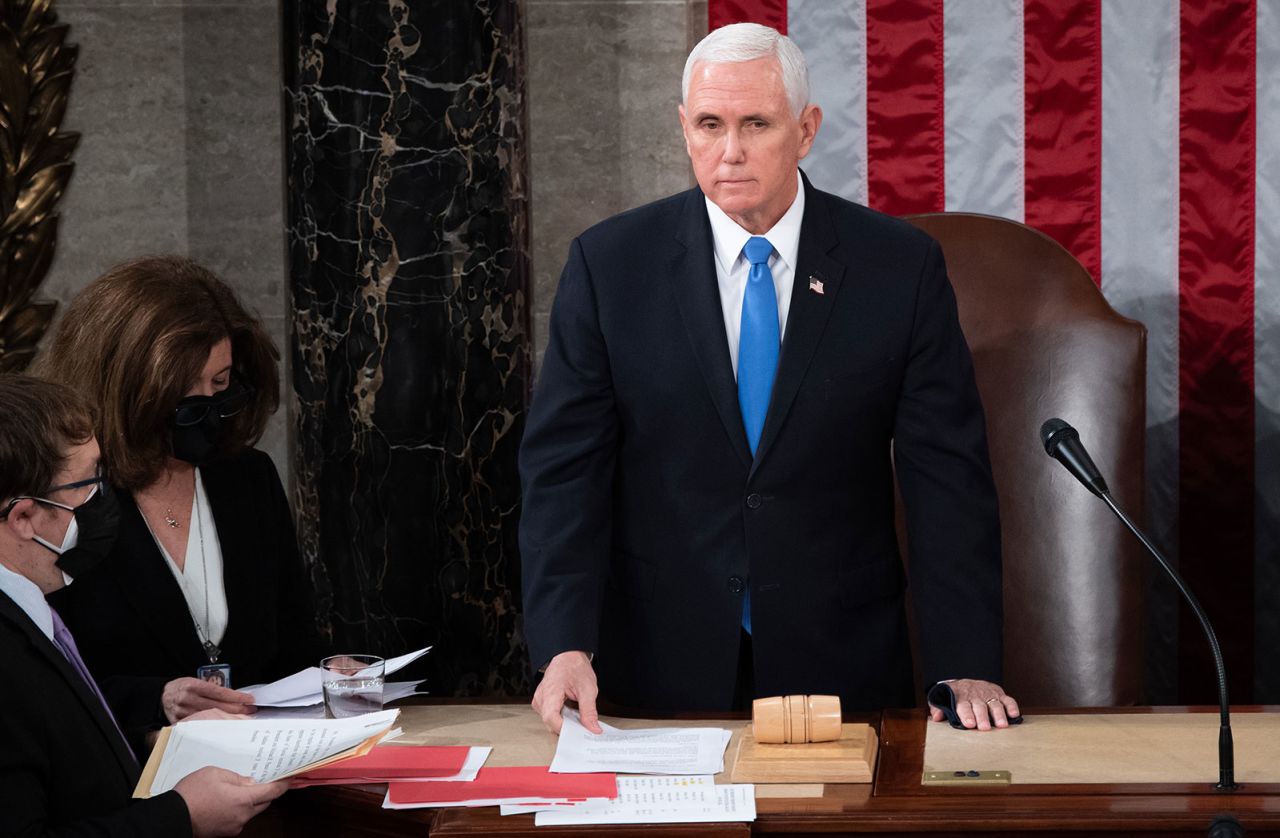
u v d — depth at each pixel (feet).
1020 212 49.24
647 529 32.78
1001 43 48.80
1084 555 41.34
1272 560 49.29
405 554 47.16
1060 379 41.86
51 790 24.89
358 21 45.91
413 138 46.21
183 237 51.60
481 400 47.06
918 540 32.07
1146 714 30.50
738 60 30.12
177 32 50.93
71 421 25.21
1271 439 48.85
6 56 50.19
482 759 28.27
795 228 32.42
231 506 34.60
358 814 26.81
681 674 32.48
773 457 31.71
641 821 25.08
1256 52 47.70
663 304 32.32
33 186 50.75
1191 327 48.88
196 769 26.66
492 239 46.80
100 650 32.63
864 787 26.50
